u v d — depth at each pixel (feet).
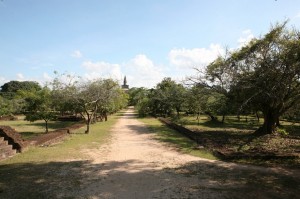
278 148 45.83
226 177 28.71
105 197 22.80
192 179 27.96
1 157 36.65
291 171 31.24
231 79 61.98
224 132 72.69
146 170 31.48
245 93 60.49
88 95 68.08
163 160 36.81
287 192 24.25
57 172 30.45
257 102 62.18
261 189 24.98
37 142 47.73
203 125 94.84
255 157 37.40
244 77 58.23
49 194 23.49
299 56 48.98
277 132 65.10
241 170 31.60
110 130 75.61
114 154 40.78
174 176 29.04
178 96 124.06
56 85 69.46
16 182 26.78
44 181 27.12
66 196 23.03
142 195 23.26
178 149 45.09
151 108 153.28
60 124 100.99
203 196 23.08
